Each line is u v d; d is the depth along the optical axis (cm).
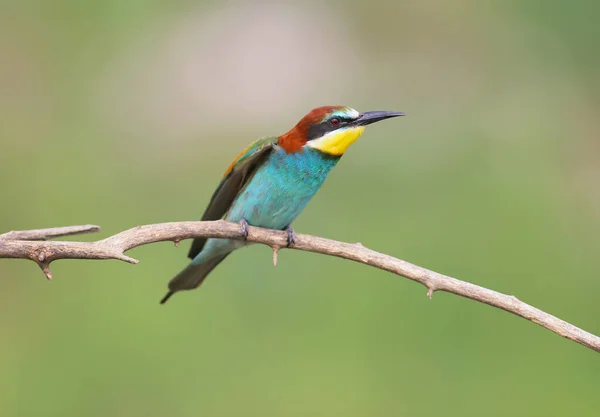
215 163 1446
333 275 1200
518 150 1521
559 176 1477
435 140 1548
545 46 1745
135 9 1661
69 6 1616
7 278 1145
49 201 1317
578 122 1596
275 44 1684
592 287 1247
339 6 1788
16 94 1494
